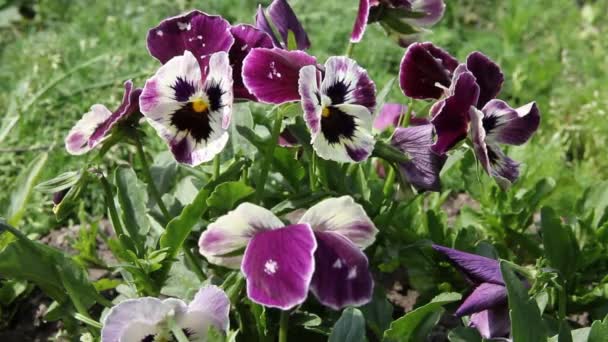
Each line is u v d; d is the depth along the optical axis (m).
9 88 0.80
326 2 0.95
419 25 0.45
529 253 0.54
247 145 0.47
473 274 0.41
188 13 0.40
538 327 0.38
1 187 0.64
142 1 0.97
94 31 0.91
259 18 0.43
